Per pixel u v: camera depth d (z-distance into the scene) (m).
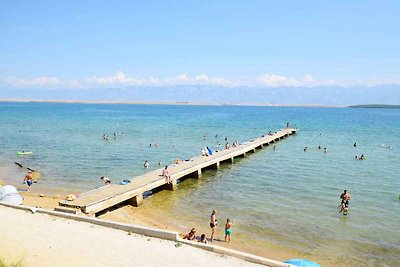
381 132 94.56
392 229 24.20
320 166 45.88
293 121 142.38
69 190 32.75
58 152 53.75
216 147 60.59
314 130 100.50
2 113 170.12
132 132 85.44
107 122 120.50
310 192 33.03
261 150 60.56
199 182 37.25
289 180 37.91
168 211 27.45
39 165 43.88
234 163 48.44
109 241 18.61
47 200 28.72
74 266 15.70
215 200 30.45
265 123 126.12
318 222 25.31
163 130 92.12
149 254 17.28
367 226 24.67
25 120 121.94
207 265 16.39
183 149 58.66
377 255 20.39
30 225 20.41
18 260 15.68
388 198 31.36
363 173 41.59
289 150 60.44
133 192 28.20
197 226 24.36
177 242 18.78
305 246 21.42
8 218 21.45
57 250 17.23
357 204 29.53
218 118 156.38
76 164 44.69
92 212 24.45
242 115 192.75
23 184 34.81
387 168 44.69
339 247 21.36
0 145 60.25
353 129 104.50
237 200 30.42
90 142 65.56
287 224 24.88
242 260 17.02
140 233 19.73
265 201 30.11
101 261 16.34
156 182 31.52
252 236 22.73
